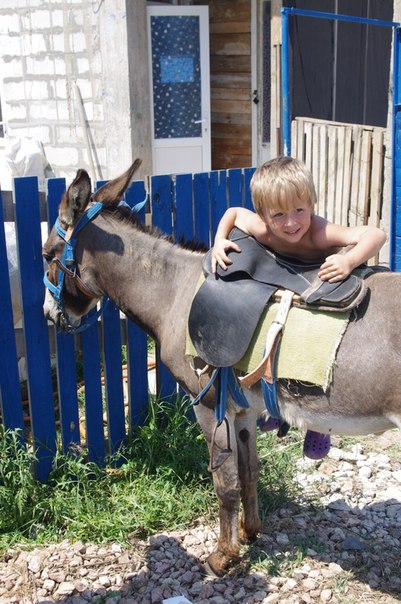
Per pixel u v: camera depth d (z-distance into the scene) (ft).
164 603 10.52
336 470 14.08
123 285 11.50
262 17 30.12
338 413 9.42
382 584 10.96
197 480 13.41
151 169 30.30
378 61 30.14
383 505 12.92
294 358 9.42
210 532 12.24
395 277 9.39
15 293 15.57
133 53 28.25
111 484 13.35
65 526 12.37
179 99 30.22
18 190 12.26
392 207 19.80
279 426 11.31
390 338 8.89
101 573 11.28
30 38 30.83
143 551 11.82
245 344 9.74
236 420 11.36
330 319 9.32
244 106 31.58
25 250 12.55
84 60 29.58
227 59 31.40
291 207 9.02
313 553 11.69
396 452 14.76
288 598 10.69
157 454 13.88
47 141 31.81
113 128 29.35
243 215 10.38
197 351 10.20
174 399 14.71
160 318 11.30
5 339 12.80
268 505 12.89
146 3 28.60
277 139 26.71
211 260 10.34
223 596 10.83
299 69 27.76
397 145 19.49
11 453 12.87
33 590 10.94
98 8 28.27
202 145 30.99
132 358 14.06
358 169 21.24
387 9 29.32
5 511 12.30
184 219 14.64
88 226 11.57
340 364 9.18
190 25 29.60
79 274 11.76
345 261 9.21
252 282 9.87
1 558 11.64
